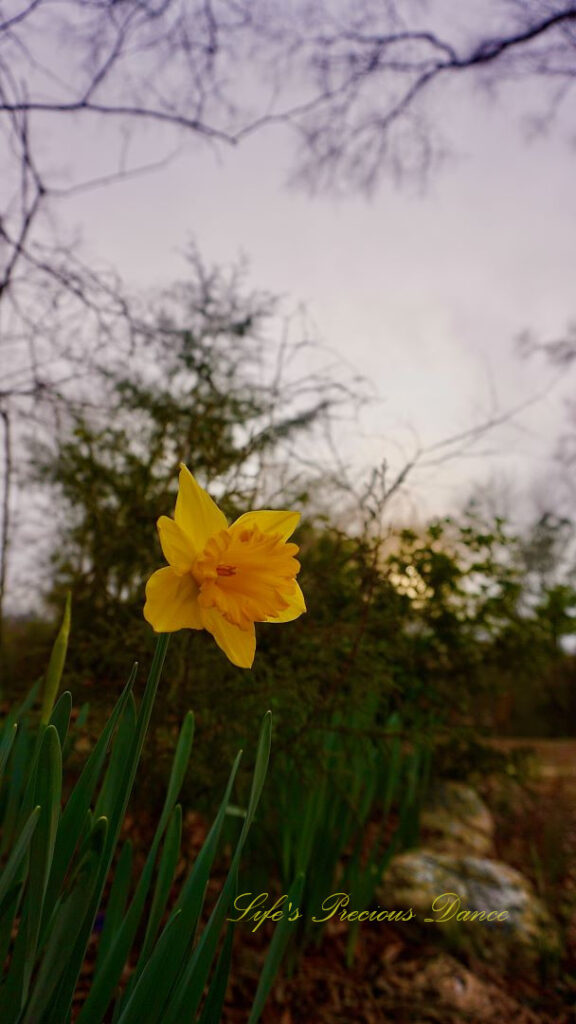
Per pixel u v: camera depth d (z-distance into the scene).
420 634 1.02
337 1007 0.62
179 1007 0.31
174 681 0.65
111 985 0.32
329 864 0.68
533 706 2.41
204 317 0.98
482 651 1.04
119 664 0.67
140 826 0.68
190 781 0.65
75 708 0.70
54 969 0.26
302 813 0.70
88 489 0.77
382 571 0.74
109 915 0.40
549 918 0.81
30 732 0.68
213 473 0.67
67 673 0.69
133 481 0.78
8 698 0.81
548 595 1.15
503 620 1.07
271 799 0.69
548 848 1.04
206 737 0.66
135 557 0.77
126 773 0.30
